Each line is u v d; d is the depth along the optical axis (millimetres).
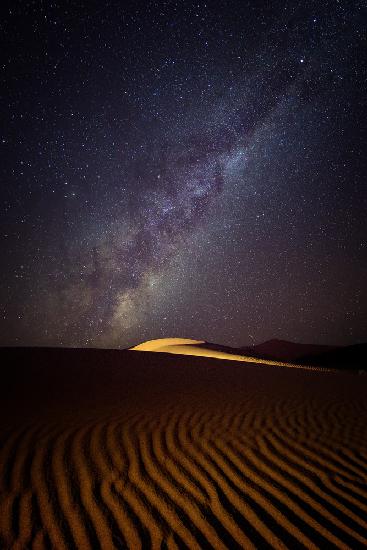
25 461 3324
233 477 3424
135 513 2729
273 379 9094
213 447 4098
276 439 4570
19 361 8445
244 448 4160
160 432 4387
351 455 4242
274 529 2697
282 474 3596
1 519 2520
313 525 2793
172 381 7926
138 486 3096
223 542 2502
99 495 2906
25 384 6379
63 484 3008
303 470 3727
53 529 2469
